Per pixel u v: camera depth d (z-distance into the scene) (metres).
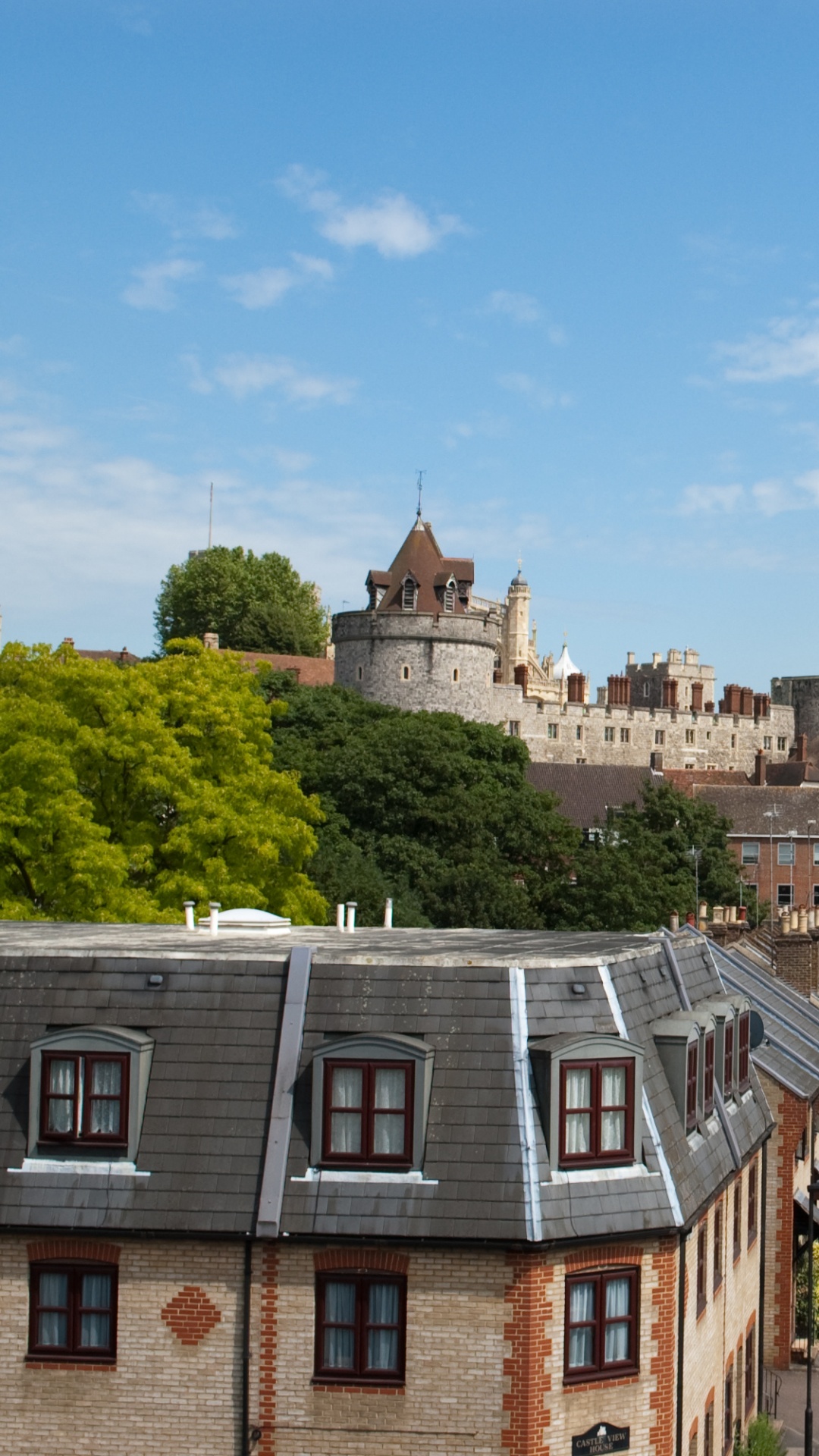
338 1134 22.67
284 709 65.62
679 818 114.88
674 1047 25.73
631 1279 23.34
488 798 99.12
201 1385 22.44
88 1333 22.81
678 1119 25.48
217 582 159.12
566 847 99.38
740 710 195.50
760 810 144.12
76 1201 22.61
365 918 80.12
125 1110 22.92
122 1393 22.55
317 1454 22.28
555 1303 22.47
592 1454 22.70
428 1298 22.23
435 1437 22.12
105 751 55.47
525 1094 22.83
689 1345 25.06
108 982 24.05
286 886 59.34
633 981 25.95
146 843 56.16
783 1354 38.91
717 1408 28.19
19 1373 22.73
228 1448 22.38
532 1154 22.52
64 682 56.75
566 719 176.25
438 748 100.06
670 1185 23.62
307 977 23.67
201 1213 22.38
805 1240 42.16
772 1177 39.44
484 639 135.00
